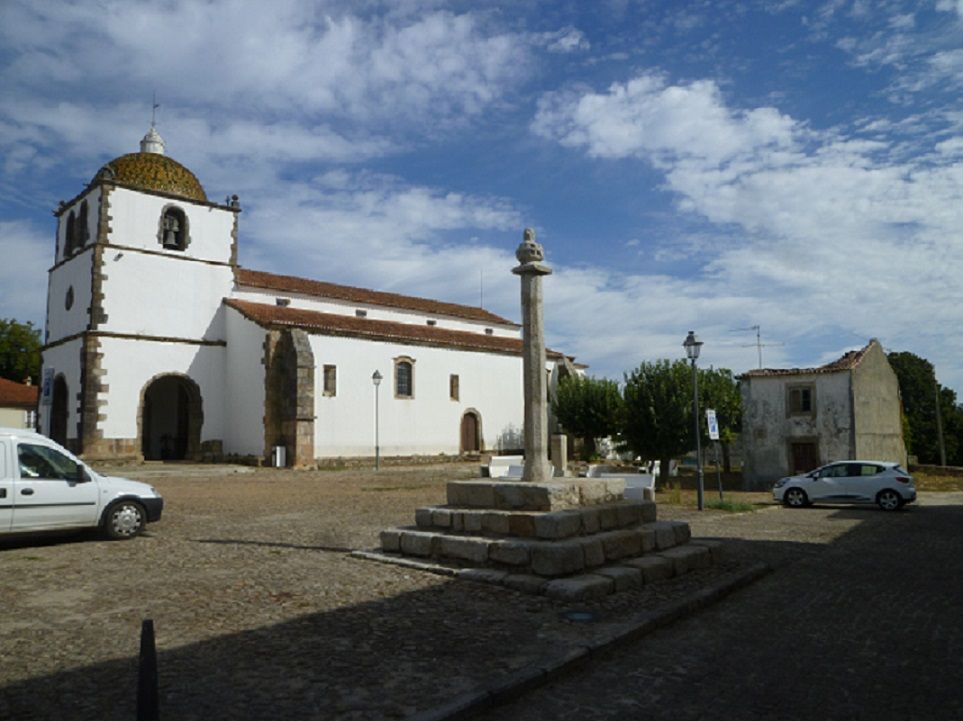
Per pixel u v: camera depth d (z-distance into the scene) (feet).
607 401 106.32
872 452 94.58
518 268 32.91
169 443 118.62
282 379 103.04
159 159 112.78
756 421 96.78
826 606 25.77
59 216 115.96
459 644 19.34
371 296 136.15
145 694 12.35
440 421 121.80
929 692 17.03
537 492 29.07
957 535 46.57
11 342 169.89
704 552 31.73
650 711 15.80
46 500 34.96
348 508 53.83
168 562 30.96
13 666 17.39
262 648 18.88
